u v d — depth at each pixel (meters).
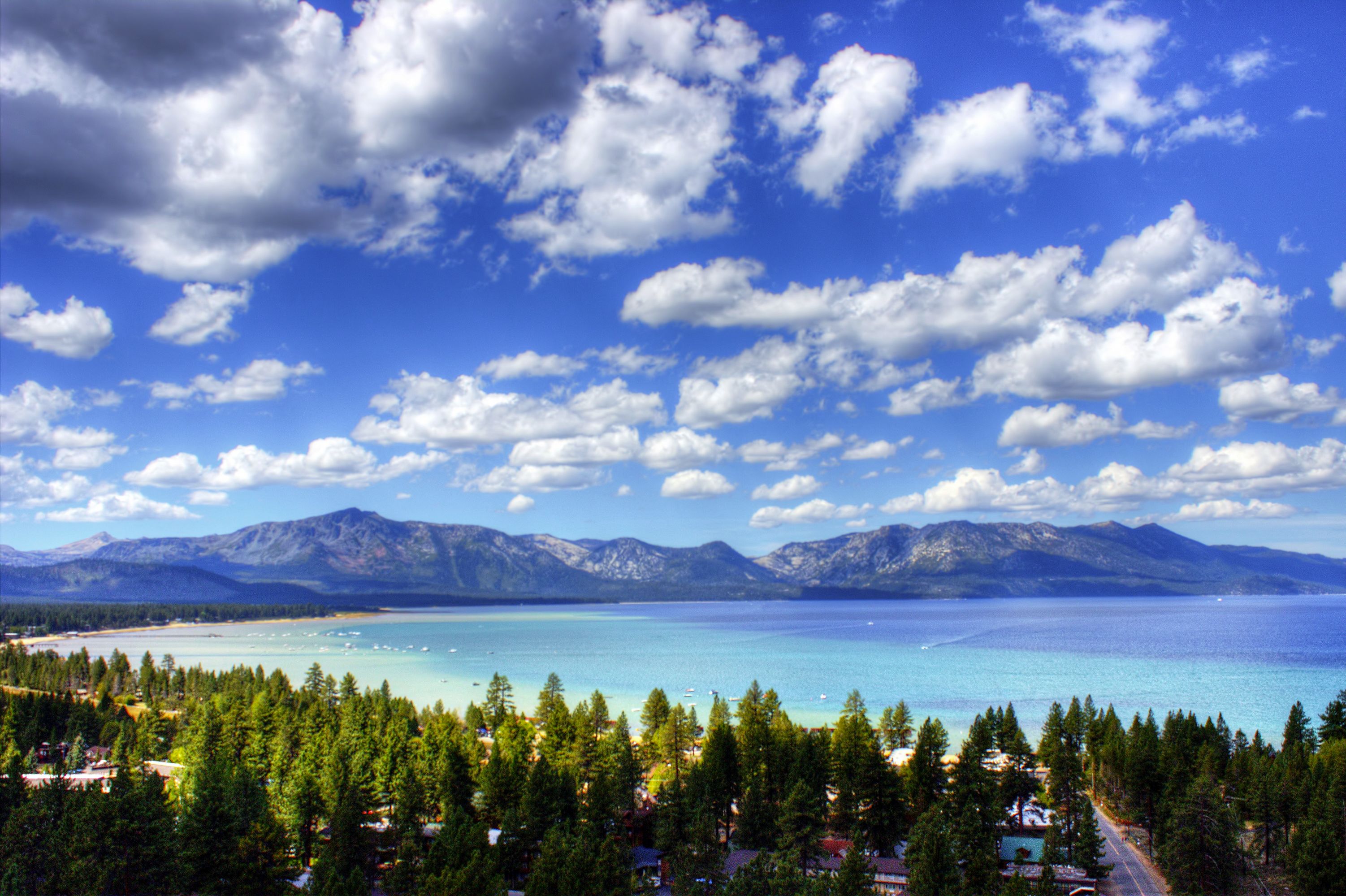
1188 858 99.06
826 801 123.44
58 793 95.88
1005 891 83.50
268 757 141.25
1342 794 107.69
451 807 114.12
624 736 140.50
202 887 90.12
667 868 108.44
